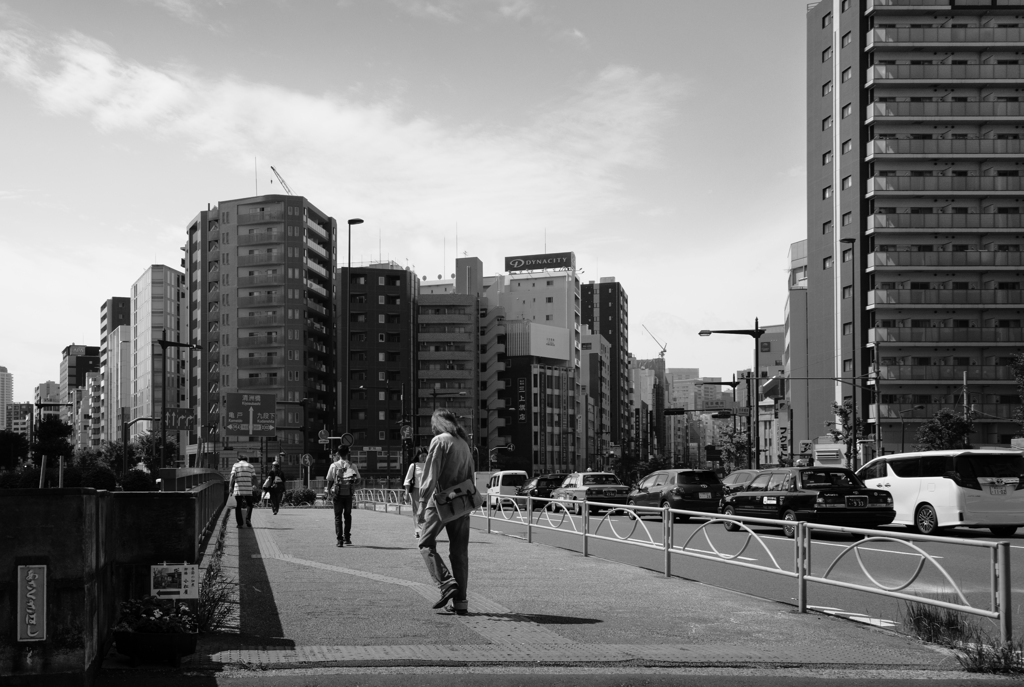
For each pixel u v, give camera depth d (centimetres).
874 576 906
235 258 10862
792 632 829
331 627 793
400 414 11588
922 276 6650
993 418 6456
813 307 7388
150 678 599
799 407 7612
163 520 734
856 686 618
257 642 722
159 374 13688
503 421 13225
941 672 671
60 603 534
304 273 10881
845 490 2212
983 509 2084
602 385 16962
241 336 10738
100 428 18775
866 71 6800
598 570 1316
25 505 534
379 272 11788
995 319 6606
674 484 2934
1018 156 6538
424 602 939
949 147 6581
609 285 18438
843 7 6981
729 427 11412
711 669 662
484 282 15275
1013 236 6612
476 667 650
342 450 1700
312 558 1426
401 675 618
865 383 6694
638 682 609
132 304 15788
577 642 748
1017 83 6575
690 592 1085
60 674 532
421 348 12606
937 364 6631
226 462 10375
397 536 1961
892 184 6600
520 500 2103
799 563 978
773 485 2359
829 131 7262
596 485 3409
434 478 862
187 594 708
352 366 11625
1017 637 829
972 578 793
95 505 580
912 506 2211
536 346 13400
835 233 7081
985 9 6638
